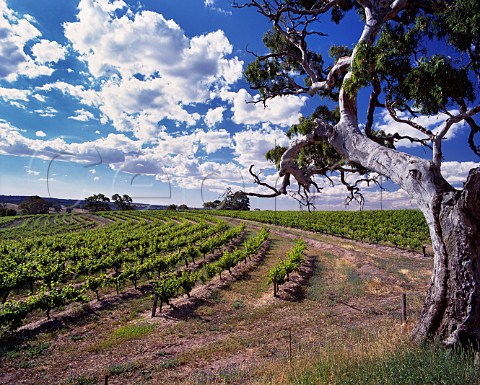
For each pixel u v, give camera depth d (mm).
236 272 19484
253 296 14953
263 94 13344
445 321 5500
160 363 8406
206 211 79625
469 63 6762
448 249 5543
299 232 38375
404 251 23969
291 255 19312
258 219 54719
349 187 10461
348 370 4805
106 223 61062
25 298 15852
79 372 8086
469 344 5145
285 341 9438
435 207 5727
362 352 5504
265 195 8398
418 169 6059
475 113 6359
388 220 40781
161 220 61438
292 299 14117
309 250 26500
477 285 5207
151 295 14719
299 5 11180
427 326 5719
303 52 11219
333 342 7469
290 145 8789
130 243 28438
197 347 9445
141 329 10938
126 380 7598
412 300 12531
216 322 11648
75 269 19062
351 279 16406
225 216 65875
